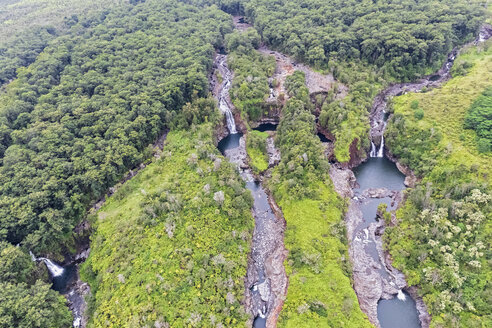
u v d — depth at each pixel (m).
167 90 134.38
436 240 83.56
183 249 82.50
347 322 70.50
